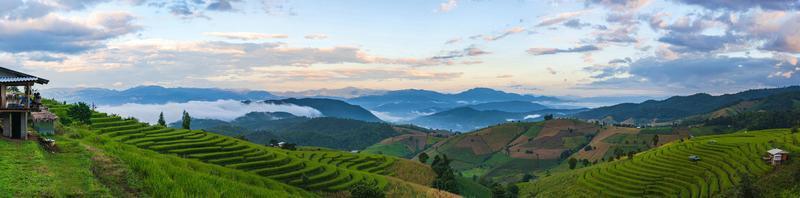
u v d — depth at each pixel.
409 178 152.88
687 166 158.50
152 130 116.88
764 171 131.88
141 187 35.94
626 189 147.38
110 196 30.56
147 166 41.22
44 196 27.59
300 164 117.81
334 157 169.00
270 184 76.31
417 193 112.69
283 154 125.19
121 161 41.66
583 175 179.00
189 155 102.25
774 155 136.50
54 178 31.44
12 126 45.44
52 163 36.16
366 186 95.81
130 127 111.06
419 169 162.25
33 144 40.88
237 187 48.66
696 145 185.00
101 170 37.69
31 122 54.88
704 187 131.00
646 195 140.25
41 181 30.17
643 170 163.50
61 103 116.00
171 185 38.03
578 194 155.25
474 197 152.00
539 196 171.25
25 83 46.09
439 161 172.38
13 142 41.81
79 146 44.69
